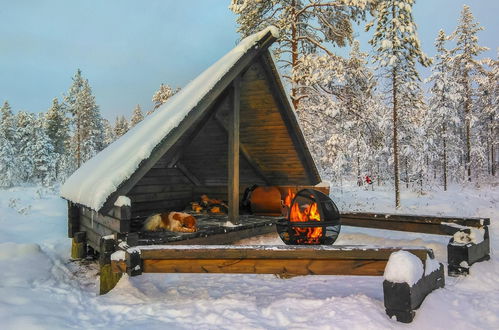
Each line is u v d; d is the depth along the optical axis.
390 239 7.62
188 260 4.29
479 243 5.57
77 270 6.31
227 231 6.99
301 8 17.00
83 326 3.68
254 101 8.22
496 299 4.27
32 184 36.91
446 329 3.47
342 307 3.90
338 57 15.90
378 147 18.58
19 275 5.48
